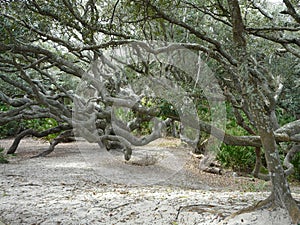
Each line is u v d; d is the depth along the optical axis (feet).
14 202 17.11
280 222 12.24
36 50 20.72
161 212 14.80
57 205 16.53
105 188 21.72
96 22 16.07
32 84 31.04
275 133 14.38
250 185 25.35
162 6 16.78
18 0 18.69
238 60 12.72
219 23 26.03
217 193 20.34
